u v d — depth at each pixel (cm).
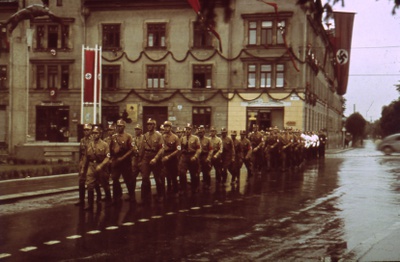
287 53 4125
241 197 1469
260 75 4225
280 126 4184
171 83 4353
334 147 6844
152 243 835
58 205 1281
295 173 2361
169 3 4322
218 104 4272
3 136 4478
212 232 934
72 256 744
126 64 4416
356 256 720
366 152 5062
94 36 4453
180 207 1261
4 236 888
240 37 4238
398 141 4491
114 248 798
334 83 6850
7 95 4469
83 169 1259
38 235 898
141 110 4384
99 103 3609
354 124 9206
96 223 1023
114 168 1313
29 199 1394
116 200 1316
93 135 1230
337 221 1059
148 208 1241
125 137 1313
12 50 2694
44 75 4462
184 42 4331
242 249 795
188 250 786
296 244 834
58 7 4459
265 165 2538
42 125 4462
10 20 2523
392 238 853
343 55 3953
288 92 4141
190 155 1558
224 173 1852
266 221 1057
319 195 1516
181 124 4322
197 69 4325
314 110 4841
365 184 1839
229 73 4253
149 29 4397
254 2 4203
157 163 1349
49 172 1953
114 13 4428
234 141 1894
